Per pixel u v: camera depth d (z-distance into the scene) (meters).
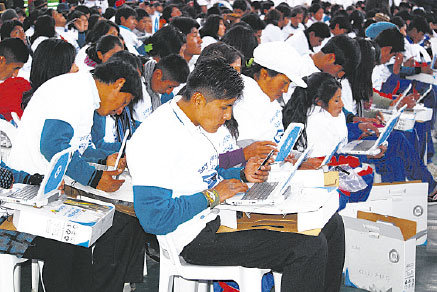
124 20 7.27
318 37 6.05
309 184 2.84
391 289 3.39
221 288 3.01
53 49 3.33
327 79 3.59
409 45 6.74
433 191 4.90
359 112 4.70
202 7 11.55
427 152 5.79
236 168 2.82
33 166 2.77
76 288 2.72
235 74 2.34
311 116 3.62
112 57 3.66
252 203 2.52
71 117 2.73
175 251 2.56
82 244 2.45
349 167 3.75
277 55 3.17
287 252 2.55
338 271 2.91
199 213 2.48
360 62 4.49
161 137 2.34
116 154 2.97
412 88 6.06
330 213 2.72
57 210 2.54
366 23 8.16
